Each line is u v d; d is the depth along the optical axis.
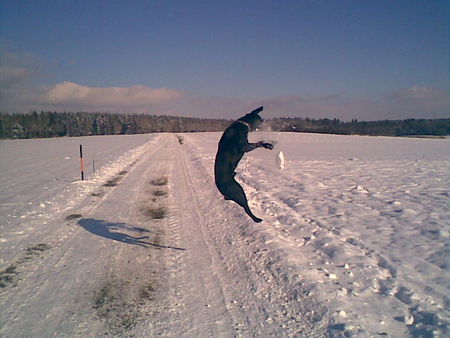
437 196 10.89
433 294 4.69
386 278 5.23
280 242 6.69
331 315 4.21
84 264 6.03
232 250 6.56
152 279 5.43
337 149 34.09
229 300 4.74
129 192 12.59
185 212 9.62
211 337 3.92
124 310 4.52
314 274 5.34
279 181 14.31
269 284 5.13
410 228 7.55
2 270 5.78
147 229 8.09
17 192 12.35
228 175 4.87
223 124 131.00
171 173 17.66
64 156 28.00
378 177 15.32
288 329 4.04
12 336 3.96
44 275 5.59
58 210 9.85
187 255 6.41
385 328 3.97
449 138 60.06
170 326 4.15
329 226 7.80
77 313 4.45
